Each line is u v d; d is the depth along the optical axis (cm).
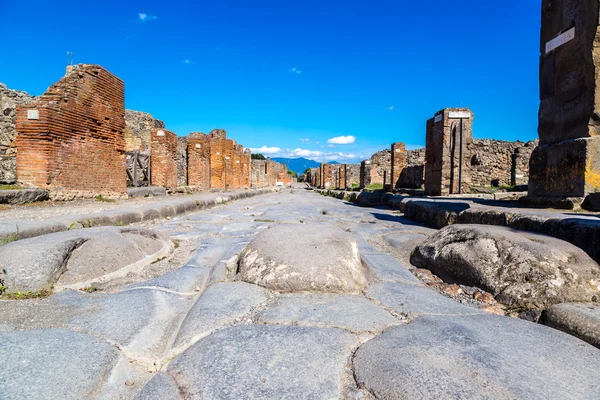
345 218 630
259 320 170
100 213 482
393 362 125
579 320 166
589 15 405
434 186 1188
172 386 119
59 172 693
